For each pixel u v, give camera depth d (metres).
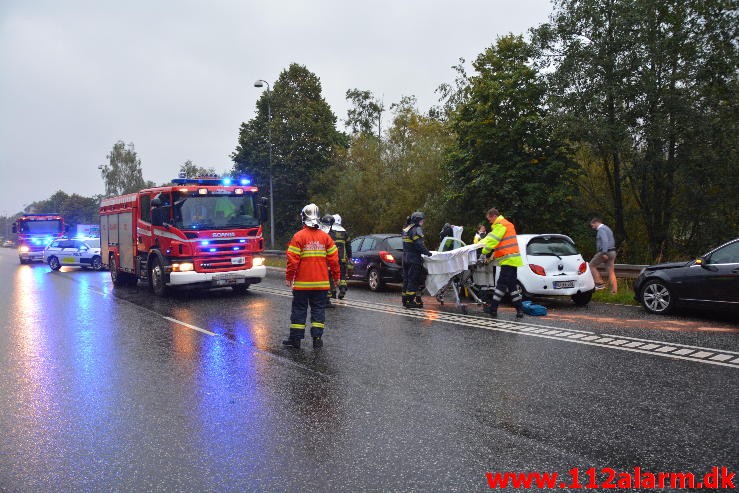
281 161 37.34
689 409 4.64
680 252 18.67
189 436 4.22
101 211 17.66
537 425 4.33
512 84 18.28
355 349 7.08
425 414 4.62
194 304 11.69
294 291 7.22
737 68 16.92
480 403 4.88
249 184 13.64
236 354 6.90
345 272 11.94
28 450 4.01
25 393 5.41
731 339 7.34
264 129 38.16
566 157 18.94
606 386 5.31
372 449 3.92
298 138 38.34
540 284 10.20
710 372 5.73
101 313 10.60
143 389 5.47
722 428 4.22
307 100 39.00
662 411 4.60
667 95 16.78
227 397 5.17
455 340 7.52
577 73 17.39
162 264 12.78
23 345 7.71
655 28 16.86
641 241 20.50
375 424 4.41
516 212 18.44
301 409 4.80
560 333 7.87
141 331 8.62
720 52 16.86
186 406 4.93
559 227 19.14
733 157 16.91
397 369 6.06
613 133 16.88
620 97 16.83
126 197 15.30
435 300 11.83
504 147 18.83
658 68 17.31
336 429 4.32
